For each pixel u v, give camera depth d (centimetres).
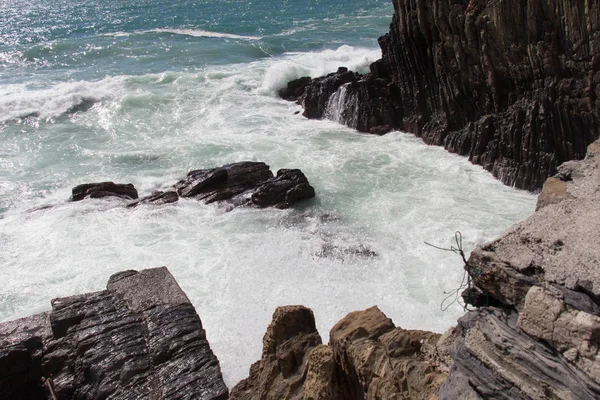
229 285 1778
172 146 3025
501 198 2261
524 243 628
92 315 1445
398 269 1822
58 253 1991
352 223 2153
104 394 1216
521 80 2331
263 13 7425
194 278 1816
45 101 3534
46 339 1420
